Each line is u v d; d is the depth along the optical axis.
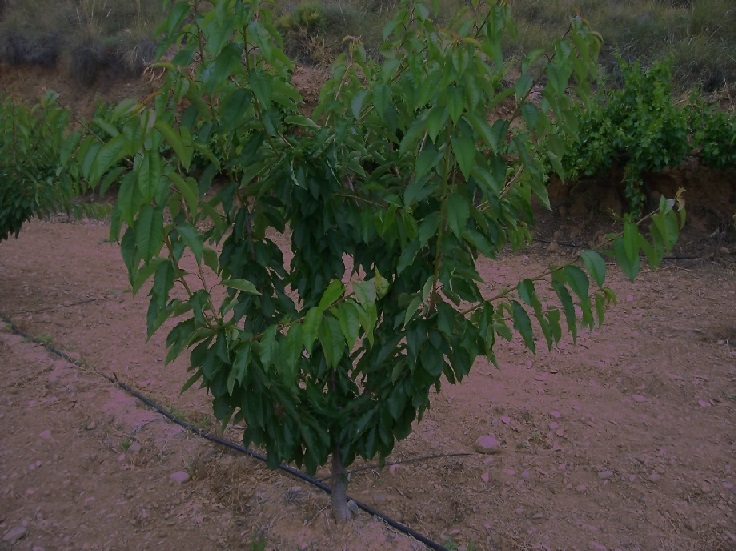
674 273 6.50
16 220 5.64
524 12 10.53
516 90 2.00
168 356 2.28
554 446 3.92
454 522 3.27
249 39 2.22
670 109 6.80
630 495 3.49
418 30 2.61
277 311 2.62
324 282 2.54
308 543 2.96
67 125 3.00
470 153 1.91
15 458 3.73
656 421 4.19
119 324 5.75
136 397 4.38
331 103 2.43
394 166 2.59
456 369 2.38
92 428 3.99
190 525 3.20
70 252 7.92
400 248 2.52
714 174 7.08
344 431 2.66
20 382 4.48
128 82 11.43
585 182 7.52
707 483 3.57
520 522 3.27
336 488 3.02
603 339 5.29
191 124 2.24
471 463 3.76
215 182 8.77
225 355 2.26
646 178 7.27
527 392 4.55
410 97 2.22
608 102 7.14
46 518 3.30
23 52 12.46
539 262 6.99
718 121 6.86
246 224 2.47
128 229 1.92
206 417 4.18
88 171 1.91
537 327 5.52
